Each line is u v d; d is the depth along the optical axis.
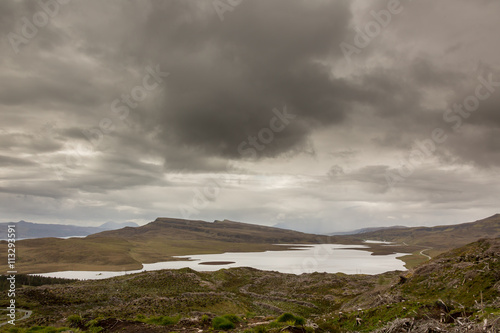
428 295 38.28
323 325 28.73
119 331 25.70
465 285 35.41
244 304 66.00
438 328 19.84
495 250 41.72
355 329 27.02
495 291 29.73
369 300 51.53
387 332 22.47
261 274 116.88
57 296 60.47
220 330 25.95
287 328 24.11
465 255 47.34
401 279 50.62
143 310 48.81
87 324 27.89
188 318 30.20
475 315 21.48
